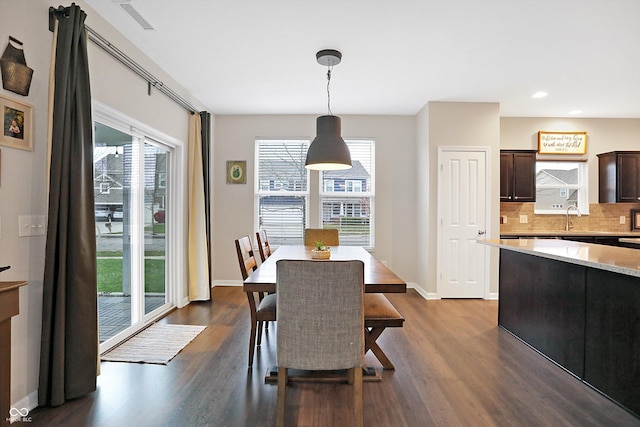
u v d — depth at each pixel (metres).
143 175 3.52
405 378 2.51
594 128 5.51
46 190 2.19
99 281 2.94
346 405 2.17
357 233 5.41
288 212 5.45
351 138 5.34
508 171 5.05
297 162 5.43
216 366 2.68
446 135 4.73
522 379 2.52
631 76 3.82
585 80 3.95
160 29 2.89
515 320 3.36
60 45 2.13
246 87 4.23
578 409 2.14
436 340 3.26
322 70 3.70
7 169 1.94
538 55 3.32
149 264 3.76
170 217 4.24
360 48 3.20
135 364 2.71
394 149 5.35
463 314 4.07
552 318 2.82
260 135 5.39
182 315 3.97
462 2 2.49
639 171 5.16
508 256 3.50
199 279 4.53
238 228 5.41
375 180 5.33
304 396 2.28
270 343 3.15
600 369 2.33
